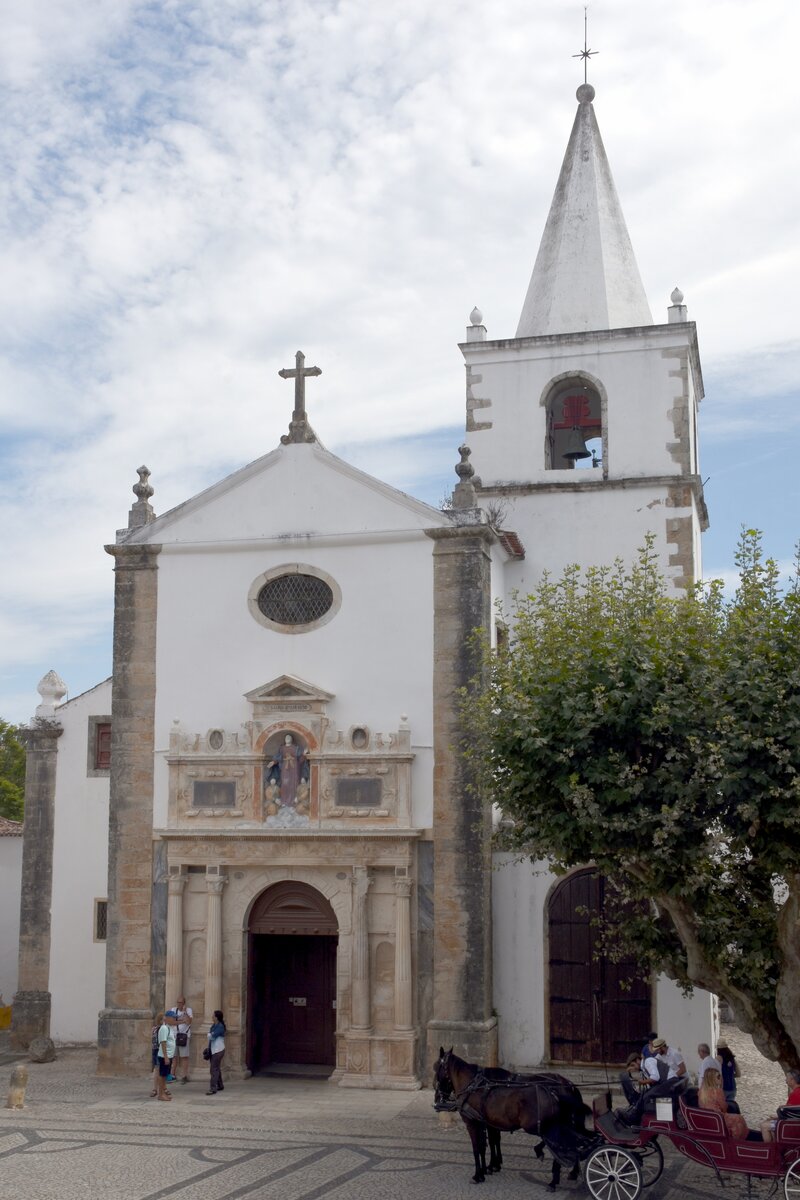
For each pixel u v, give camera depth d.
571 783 18.50
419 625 27.09
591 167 32.75
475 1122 18.73
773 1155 16.59
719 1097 17.83
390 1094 24.94
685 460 29.86
